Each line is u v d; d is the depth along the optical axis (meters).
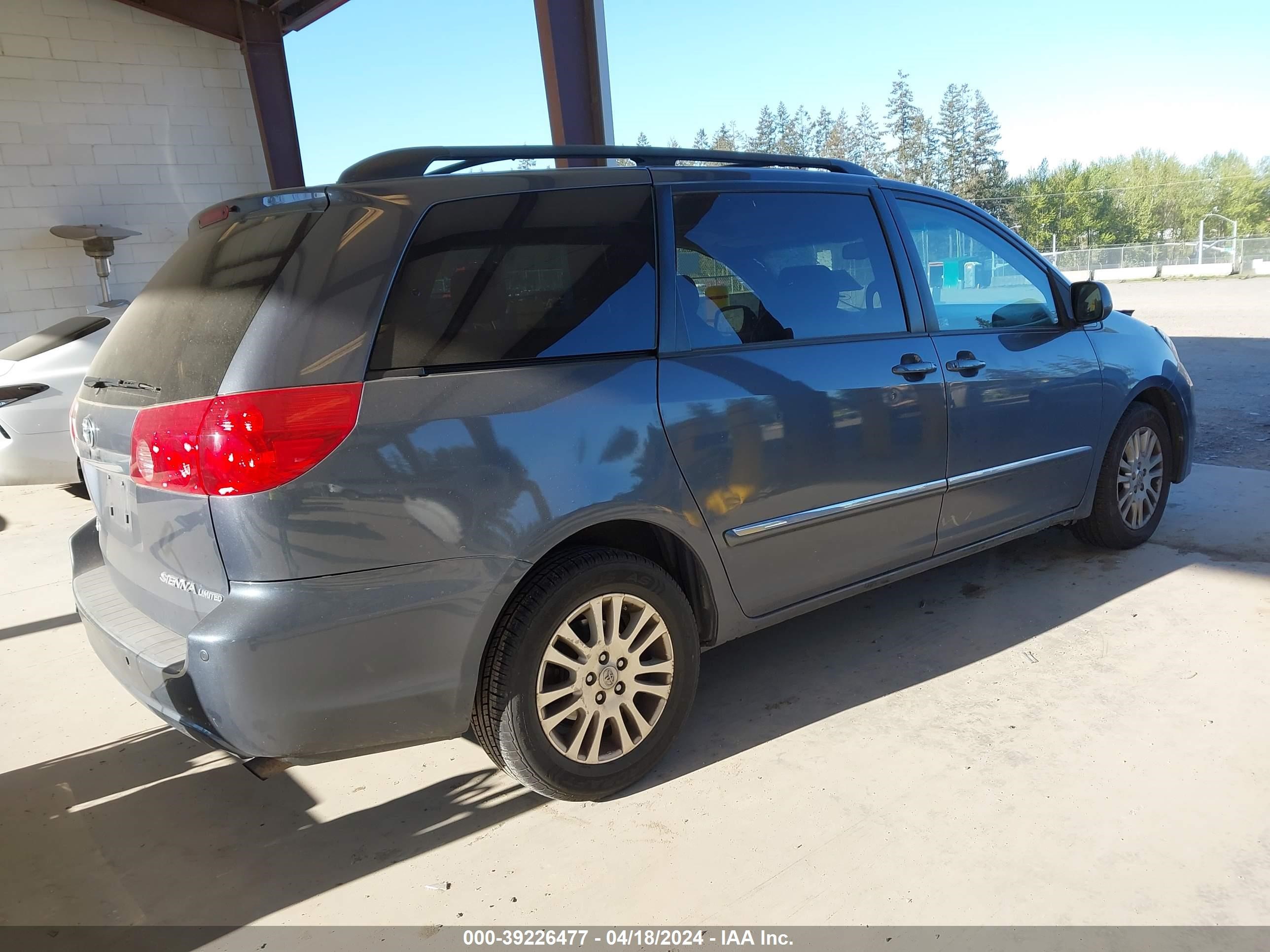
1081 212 90.44
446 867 2.22
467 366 2.15
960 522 3.28
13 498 7.18
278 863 2.29
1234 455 5.82
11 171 10.30
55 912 2.14
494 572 2.14
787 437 2.68
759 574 2.71
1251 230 91.00
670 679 2.53
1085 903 1.94
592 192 2.47
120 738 3.05
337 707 2.01
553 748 2.32
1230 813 2.21
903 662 3.16
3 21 10.10
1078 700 2.80
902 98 88.81
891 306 3.08
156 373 2.16
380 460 1.99
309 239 2.04
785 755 2.61
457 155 2.37
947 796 2.36
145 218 11.23
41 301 10.59
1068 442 3.62
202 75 11.46
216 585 1.99
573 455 2.24
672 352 2.49
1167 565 3.88
